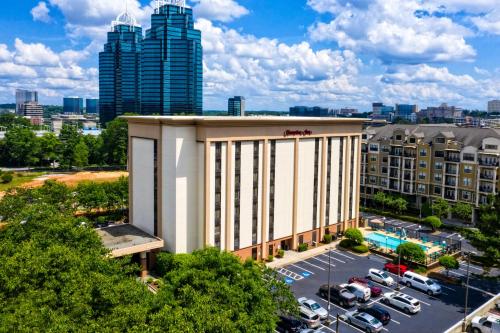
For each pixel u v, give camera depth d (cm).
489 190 8531
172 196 5806
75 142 15588
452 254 6794
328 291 4931
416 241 7525
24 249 3522
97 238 4500
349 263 6538
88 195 8181
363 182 10769
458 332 4528
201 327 2656
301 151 6950
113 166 15962
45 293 2953
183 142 5747
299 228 7081
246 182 6181
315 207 7325
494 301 5116
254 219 6344
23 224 4669
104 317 2819
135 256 6062
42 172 14662
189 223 5928
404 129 9988
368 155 10644
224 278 3550
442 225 8525
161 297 3247
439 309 5078
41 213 4822
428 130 10112
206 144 5678
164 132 5838
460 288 5700
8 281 3058
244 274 3653
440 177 9300
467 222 8800
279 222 6725
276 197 6638
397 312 4984
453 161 9019
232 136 5912
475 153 8688
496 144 8425
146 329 2517
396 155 10012
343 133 7644
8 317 2561
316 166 7238
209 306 2914
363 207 10281
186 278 3469
